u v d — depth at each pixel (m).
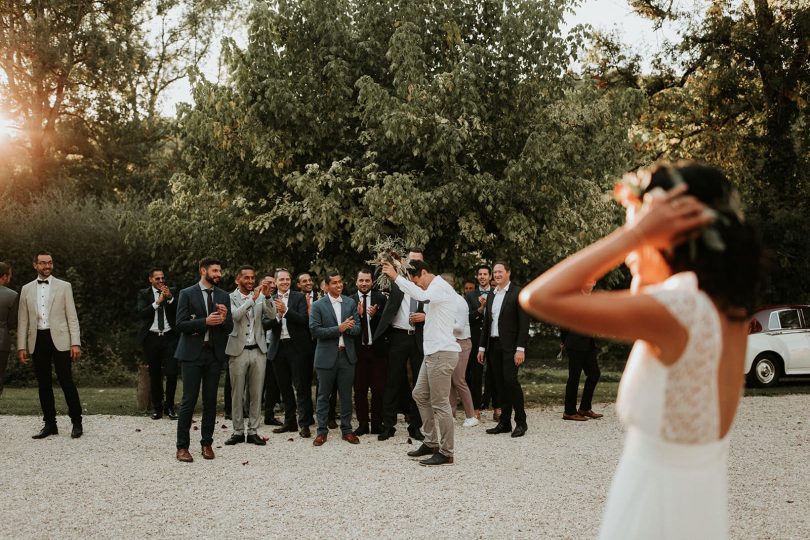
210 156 12.77
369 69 12.87
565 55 12.24
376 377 9.44
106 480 6.66
